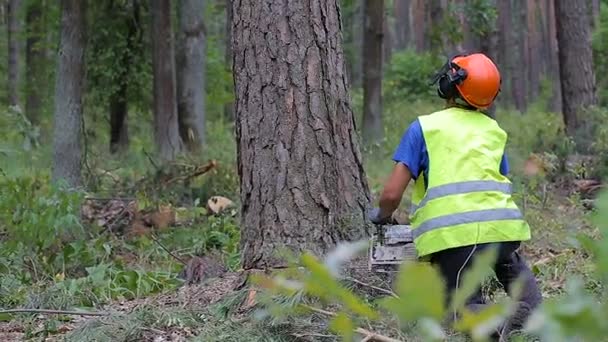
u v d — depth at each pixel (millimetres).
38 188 11164
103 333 5195
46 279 7941
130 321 5320
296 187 5754
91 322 5402
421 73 35656
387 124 25438
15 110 12383
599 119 14977
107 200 11328
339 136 5875
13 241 8023
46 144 19391
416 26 44594
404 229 5398
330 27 5914
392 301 1198
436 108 28578
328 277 1398
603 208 1028
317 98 5820
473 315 1292
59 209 8047
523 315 3883
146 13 17875
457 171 4500
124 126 19438
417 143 4613
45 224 7926
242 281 5660
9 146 12797
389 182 4621
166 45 16891
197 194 12000
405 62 36594
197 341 4793
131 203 10914
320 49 5859
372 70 18906
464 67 4703
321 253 5660
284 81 5809
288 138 5789
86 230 9836
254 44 5863
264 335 4586
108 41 17734
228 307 5320
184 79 18375
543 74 47406
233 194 11945
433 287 1146
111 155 17859
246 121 5898
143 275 7285
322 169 5789
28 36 19344
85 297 6637
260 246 5773
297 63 5809
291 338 4535
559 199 11164
